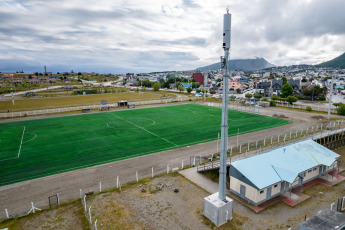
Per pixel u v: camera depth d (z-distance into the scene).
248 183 23.34
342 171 31.23
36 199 24.20
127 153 37.28
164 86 190.88
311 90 113.44
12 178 28.64
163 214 21.67
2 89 158.50
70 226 20.03
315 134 46.69
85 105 88.44
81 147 39.97
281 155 27.77
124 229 19.59
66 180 28.25
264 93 128.00
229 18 17.22
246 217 21.23
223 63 18.14
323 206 23.16
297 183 26.67
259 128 53.16
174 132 49.53
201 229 19.59
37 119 62.56
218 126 54.91
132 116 66.94
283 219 20.98
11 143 42.06
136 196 24.77
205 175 29.73
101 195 24.95
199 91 144.75
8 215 21.56
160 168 31.84
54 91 149.50
